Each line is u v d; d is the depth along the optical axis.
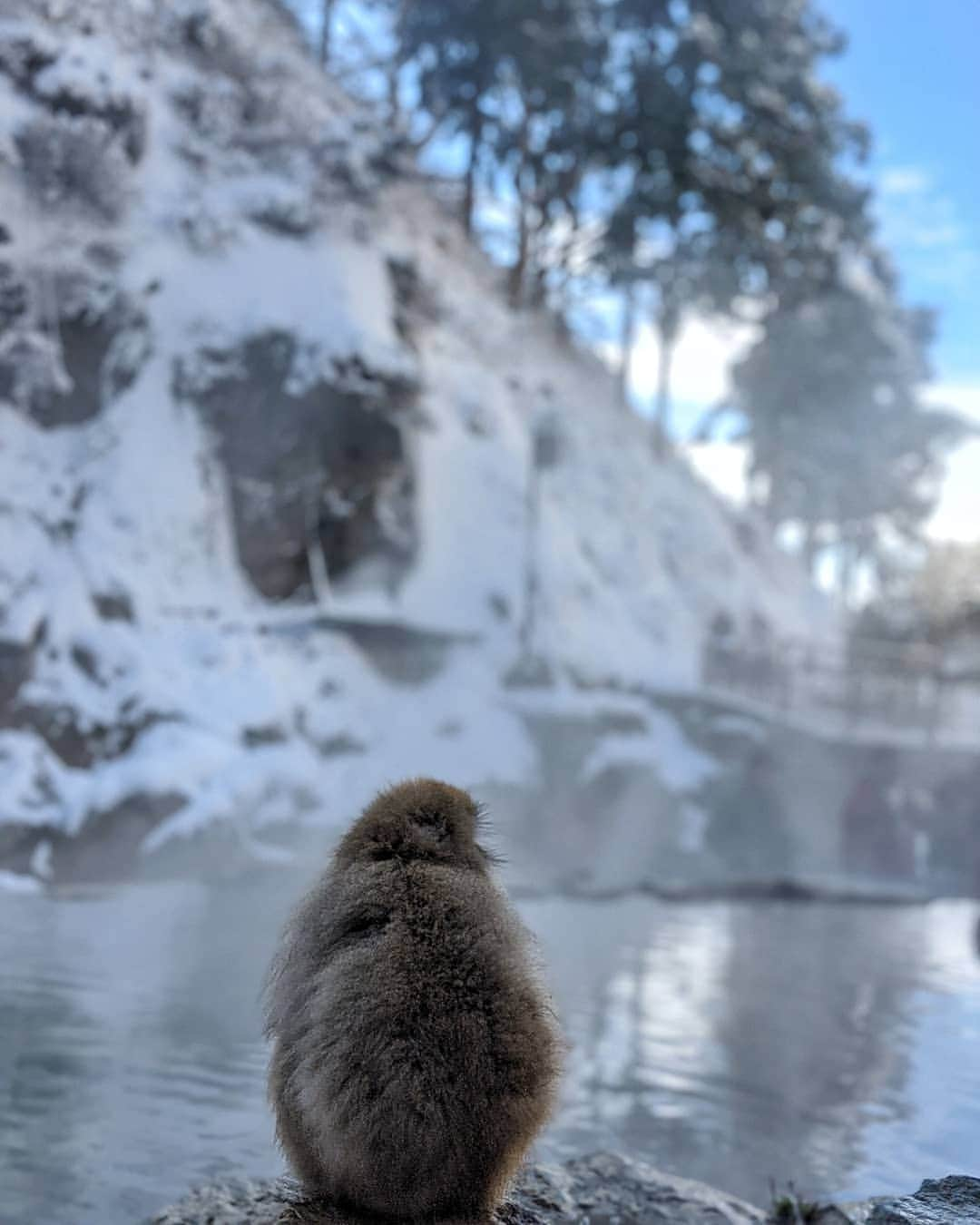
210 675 19.42
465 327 33.06
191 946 10.91
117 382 22.25
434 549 26.34
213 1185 4.26
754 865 23.94
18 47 23.14
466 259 37.28
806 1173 5.75
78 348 22.08
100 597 19.77
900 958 12.86
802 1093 7.22
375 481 24.05
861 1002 10.21
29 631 17.98
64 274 21.97
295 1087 2.86
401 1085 2.70
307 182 26.95
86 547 20.28
